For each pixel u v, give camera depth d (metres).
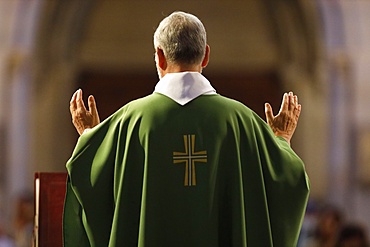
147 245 7.08
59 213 8.14
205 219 7.13
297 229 7.39
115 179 7.24
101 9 34.16
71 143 33.38
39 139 32.31
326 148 31.50
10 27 29.70
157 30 7.41
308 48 32.31
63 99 33.03
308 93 32.41
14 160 30.08
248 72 35.34
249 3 34.66
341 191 31.08
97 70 34.91
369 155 30.88
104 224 7.31
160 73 7.53
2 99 29.94
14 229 26.95
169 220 7.11
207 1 35.03
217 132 7.21
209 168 7.16
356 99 30.91
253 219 7.25
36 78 30.97
